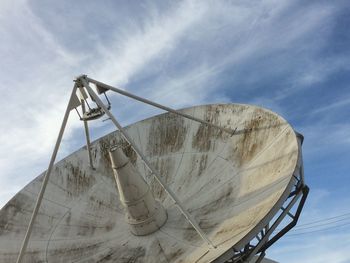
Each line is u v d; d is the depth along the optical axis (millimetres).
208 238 21484
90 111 25172
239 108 27250
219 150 26688
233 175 24547
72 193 28938
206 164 26766
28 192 29016
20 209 28172
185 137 28891
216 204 23797
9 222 27562
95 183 29281
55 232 26766
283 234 22562
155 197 27344
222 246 19500
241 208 21609
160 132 30109
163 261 22188
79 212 27797
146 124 30969
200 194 25516
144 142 30328
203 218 23609
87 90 24281
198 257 20234
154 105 26094
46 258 25234
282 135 23219
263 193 20812
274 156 22531
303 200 22516
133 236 25047
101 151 30812
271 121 24719
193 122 29000
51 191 28953
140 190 24344
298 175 20453
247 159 24531
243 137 25781
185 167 27688
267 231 20859
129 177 24234
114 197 28250
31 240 26328
